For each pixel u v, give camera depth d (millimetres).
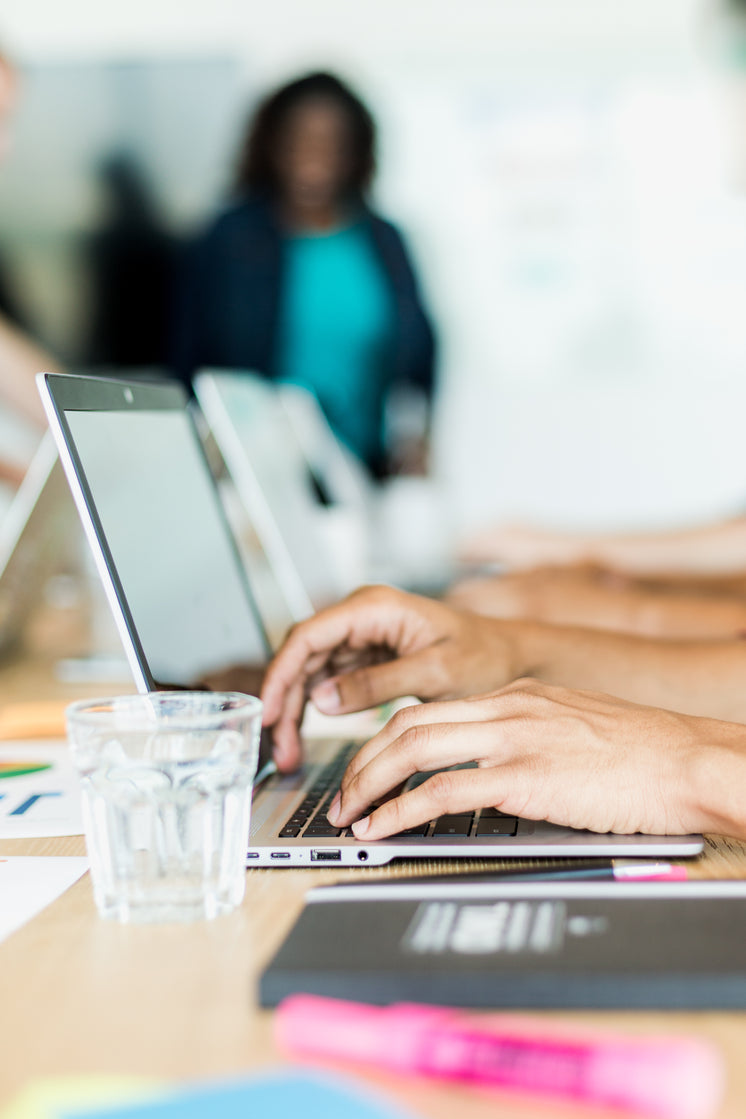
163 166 4461
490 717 730
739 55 4207
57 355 4566
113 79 4461
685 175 4320
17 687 1500
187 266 4480
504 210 4398
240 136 4422
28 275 4543
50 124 4473
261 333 4441
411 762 716
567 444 4457
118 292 4520
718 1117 386
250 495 1599
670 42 4266
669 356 4406
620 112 4328
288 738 944
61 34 4457
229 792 613
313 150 4332
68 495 1594
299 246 4406
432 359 4465
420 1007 473
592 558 2326
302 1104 395
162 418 1096
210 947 570
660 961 485
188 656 896
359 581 2248
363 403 4449
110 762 605
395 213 4422
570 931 520
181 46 4441
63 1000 511
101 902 616
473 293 4449
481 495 4488
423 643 969
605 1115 383
